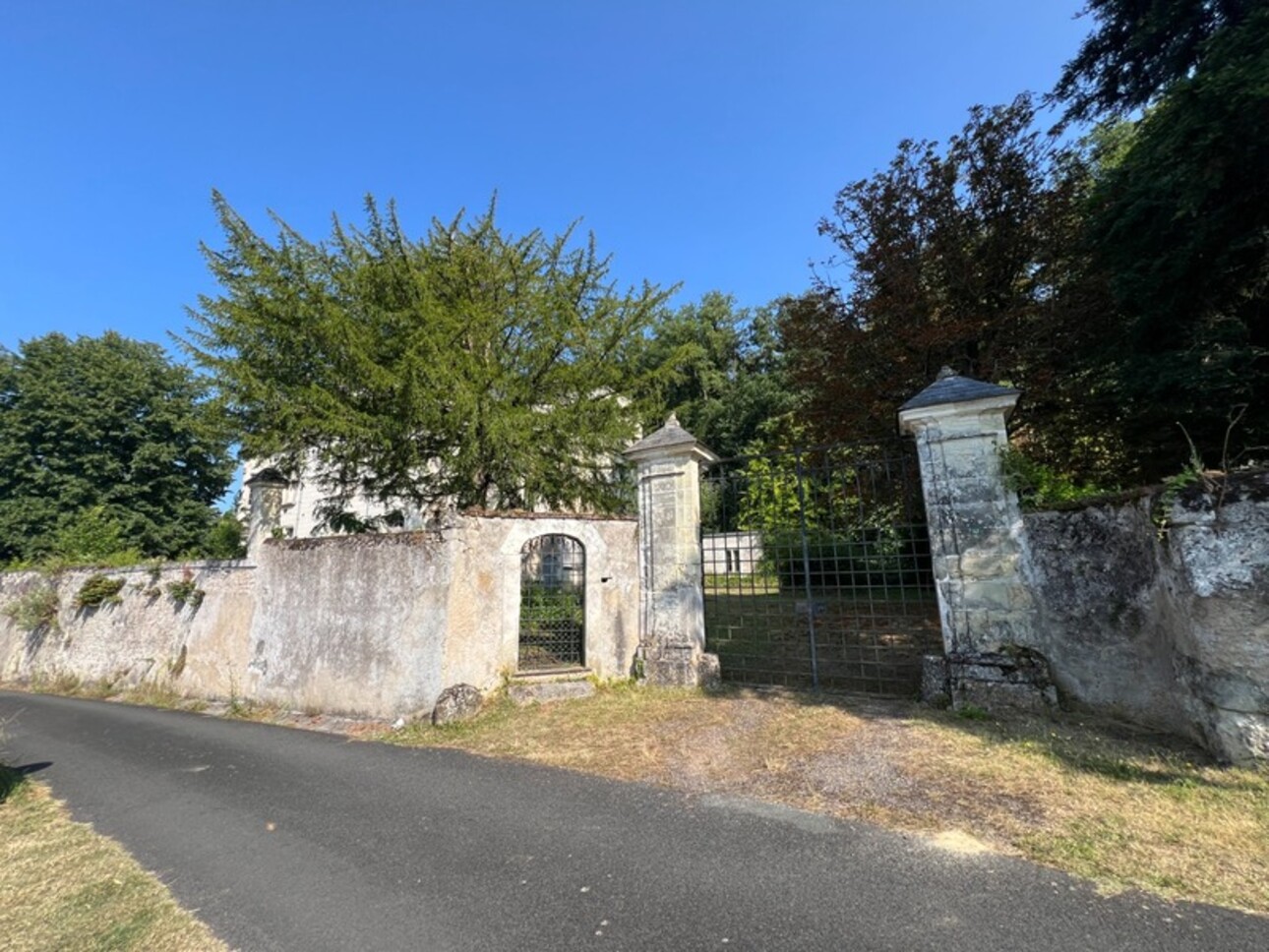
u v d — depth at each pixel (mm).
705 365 31844
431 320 9250
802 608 10156
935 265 10789
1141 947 2387
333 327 8867
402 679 7477
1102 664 5383
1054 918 2604
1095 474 9297
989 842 3311
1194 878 2830
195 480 26141
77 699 11883
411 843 3807
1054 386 9641
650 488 8438
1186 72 7418
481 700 7242
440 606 7445
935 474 6352
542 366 10641
